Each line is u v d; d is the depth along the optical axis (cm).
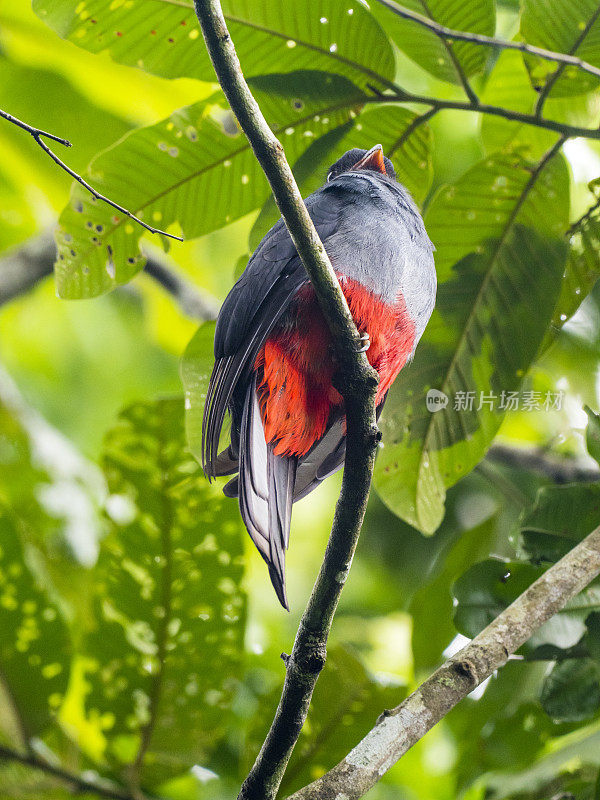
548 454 964
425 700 523
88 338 1548
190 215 744
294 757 702
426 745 923
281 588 507
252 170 729
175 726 703
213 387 618
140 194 730
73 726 762
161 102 1123
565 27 689
